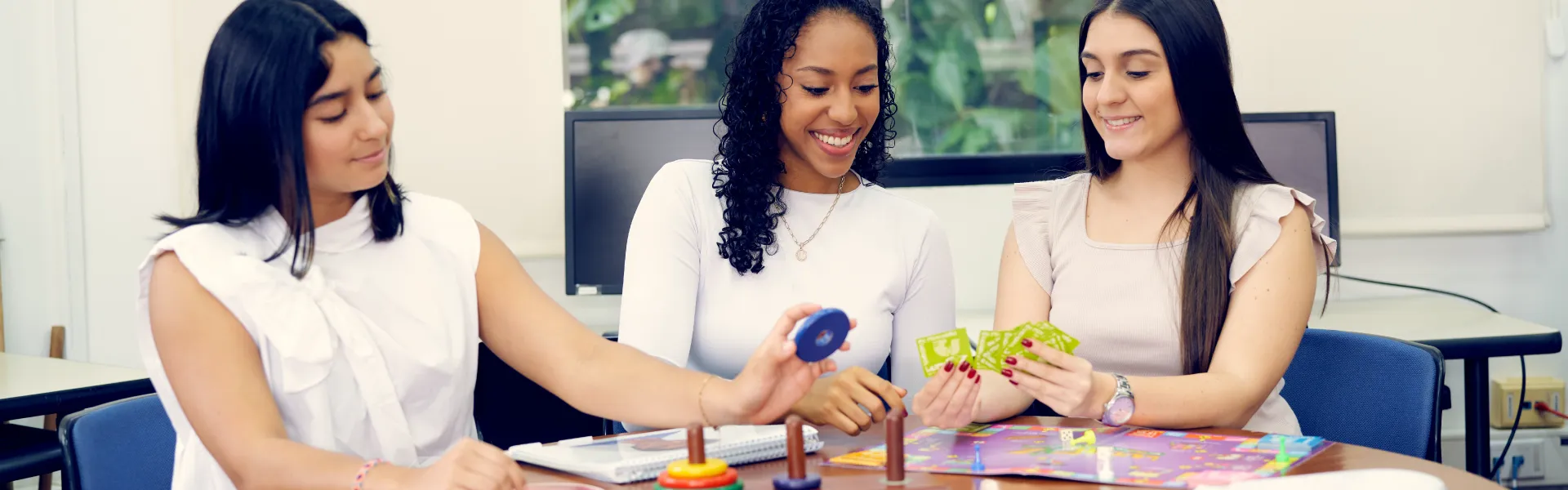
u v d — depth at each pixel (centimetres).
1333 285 322
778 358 133
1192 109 163
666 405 140
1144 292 168
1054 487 112
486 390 205
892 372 187
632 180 288
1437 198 321
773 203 179
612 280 288
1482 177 321
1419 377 164
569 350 145
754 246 173
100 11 313
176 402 130
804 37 165
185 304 124
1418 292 325
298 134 124
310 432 131
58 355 316
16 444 230
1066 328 172
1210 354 162
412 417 140
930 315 185
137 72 315
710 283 177
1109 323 169
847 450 132
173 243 126
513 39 317
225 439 121
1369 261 325
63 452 147
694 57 325
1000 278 186
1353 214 320
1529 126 320
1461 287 327
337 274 137
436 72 315
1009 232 185
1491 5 317
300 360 128
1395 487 93
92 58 314
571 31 321
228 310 126
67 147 314
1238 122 167
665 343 168
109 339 322
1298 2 316
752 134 173
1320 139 298
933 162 324
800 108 166
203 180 131
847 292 176
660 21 324
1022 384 139
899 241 182
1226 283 162
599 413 144
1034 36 326
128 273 321
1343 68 317
